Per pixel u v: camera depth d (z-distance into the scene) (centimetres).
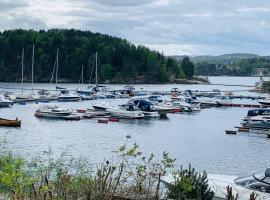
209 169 3319
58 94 9950
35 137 4672
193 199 910
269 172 1120
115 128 5750
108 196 768
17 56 18325
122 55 18825
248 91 16650
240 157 3919
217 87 18800
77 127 5688
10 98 8838
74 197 765
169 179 1091
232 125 6662
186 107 8525
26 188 741
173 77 19788
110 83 18000
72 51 18675
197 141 4944
